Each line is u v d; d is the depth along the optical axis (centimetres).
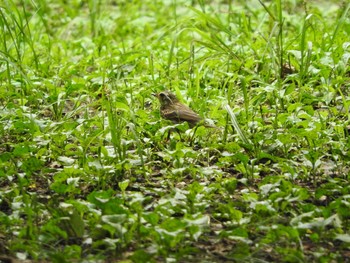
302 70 1230
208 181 952
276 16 1583
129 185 929
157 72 1412
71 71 1433
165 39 1672
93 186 930
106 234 780
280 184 864
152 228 754
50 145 1021
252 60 1329
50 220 771
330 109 1128
